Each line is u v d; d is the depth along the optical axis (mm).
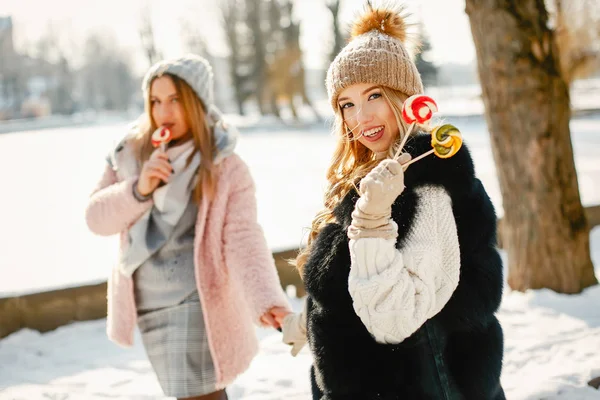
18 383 4469
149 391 4262
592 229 9094
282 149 27656
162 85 3105
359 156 2342
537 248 5734
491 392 1926
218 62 79688
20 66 95438
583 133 25797
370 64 2076
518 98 5633
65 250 9758
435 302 1832
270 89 61250
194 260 2939
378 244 1771
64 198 15984
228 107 81562
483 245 1918
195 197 2998
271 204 12969
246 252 2951
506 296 5801
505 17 5551
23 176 21109
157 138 2996
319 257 1988
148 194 3018
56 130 57750
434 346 1876
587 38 15039
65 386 4391
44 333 5668
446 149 1842
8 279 8047
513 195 5832
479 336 1916
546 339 4621
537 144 5645
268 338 5230
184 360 2904
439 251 1841
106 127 59219
